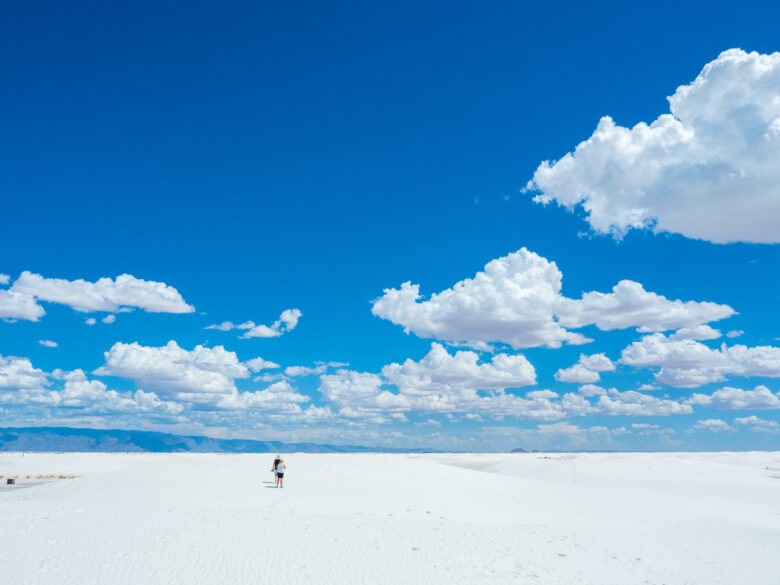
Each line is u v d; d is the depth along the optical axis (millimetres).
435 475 51125
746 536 30047
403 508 35000
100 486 40875
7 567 14906
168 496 34781
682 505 45719
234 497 35031
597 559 20750
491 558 19453
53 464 101125
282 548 18609
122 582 14156
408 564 17719
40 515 23078
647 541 25688
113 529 20203
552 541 23750
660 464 79625
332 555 18156
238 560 16812
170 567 15680
